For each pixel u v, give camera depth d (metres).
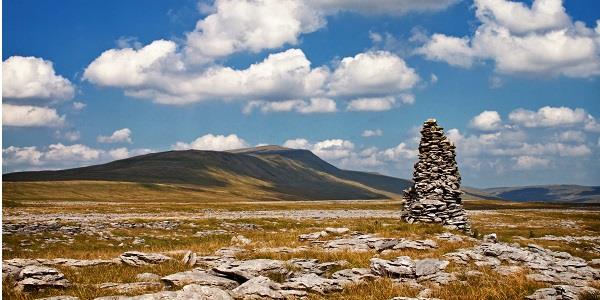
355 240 36.59
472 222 74.00
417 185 48.78
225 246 37.09
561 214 95.38
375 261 25.44
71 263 28.56
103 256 33.19
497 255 29.42
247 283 21.16
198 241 45.88
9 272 24.80
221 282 22.78
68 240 43.97
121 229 53.16
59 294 21.05
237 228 57.75
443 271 25.20
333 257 30.53
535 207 153.50
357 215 92.62
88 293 20.73
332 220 69.31
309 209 128.25
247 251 33.00
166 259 30.23
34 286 21.84
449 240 37.66
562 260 29.28
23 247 39.44
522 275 23.92
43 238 44.31
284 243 38.25
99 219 66.31
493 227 65.25
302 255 30.98
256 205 153.12
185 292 18.48
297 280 22.48
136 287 22.05
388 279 23.48
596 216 89.56
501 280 23.05
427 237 38.31
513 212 109.44
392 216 89.25
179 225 58.38
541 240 48.75
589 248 44.22
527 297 20.27
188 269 27.02
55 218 69.31
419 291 21.30
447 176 48.06
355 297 20.50
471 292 20.92
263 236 44.25
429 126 49.78
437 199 47.19
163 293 18.50
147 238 47.22
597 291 20.98
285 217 80.56
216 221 63.31
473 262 27.92
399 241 35.66
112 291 21.20
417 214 47.19
